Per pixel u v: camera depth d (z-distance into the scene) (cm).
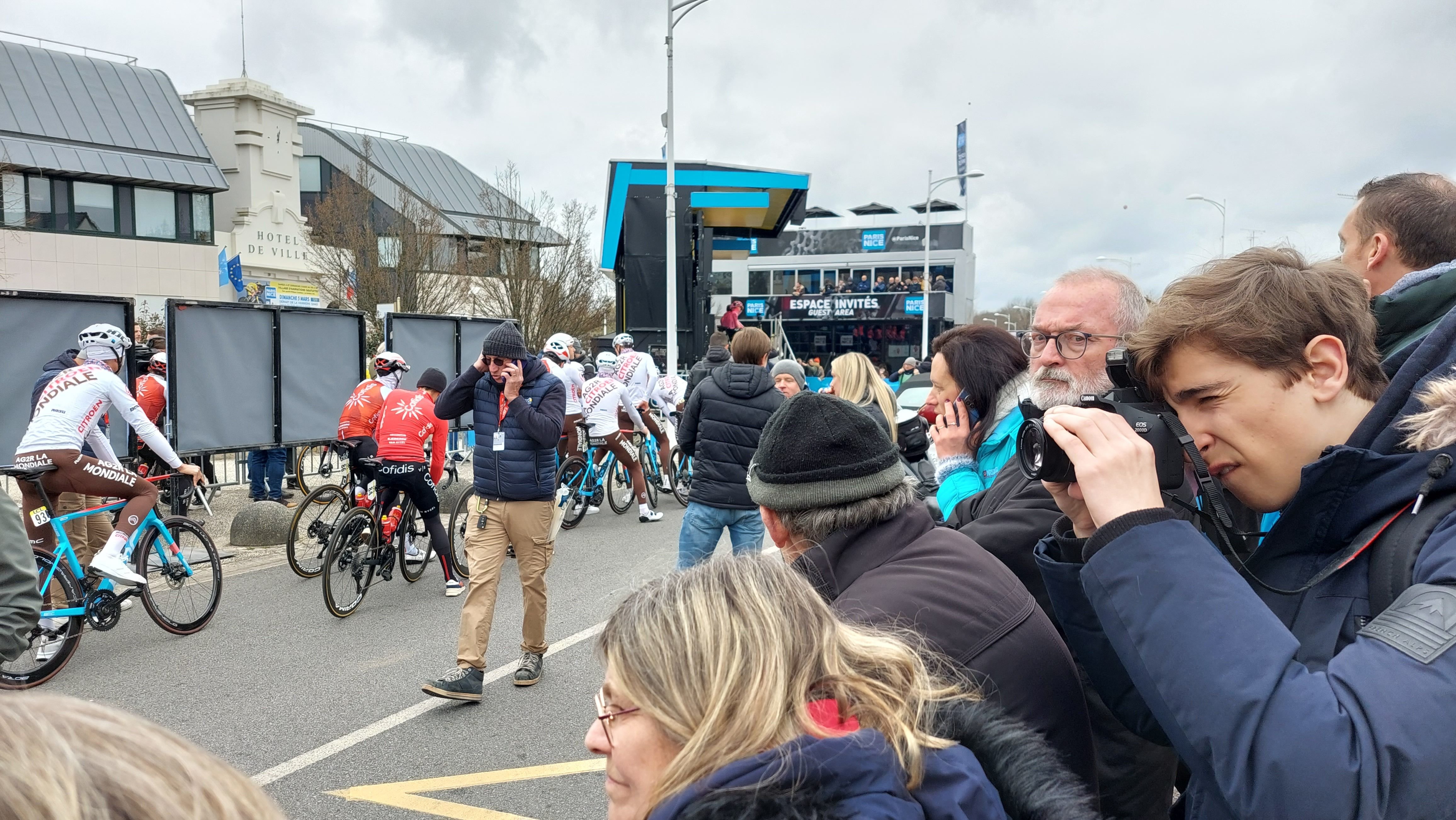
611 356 1000
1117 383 124
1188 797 123
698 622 92
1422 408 100
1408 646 86
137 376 827
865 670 97
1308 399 105
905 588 139
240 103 3659
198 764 56
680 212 1622
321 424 1047
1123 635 99
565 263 2620
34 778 49
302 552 700
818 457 149
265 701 435
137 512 504
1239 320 104
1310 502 104
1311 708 85
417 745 384
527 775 356
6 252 2792
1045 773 103
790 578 100
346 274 2575
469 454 1397
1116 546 100
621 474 982
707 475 466
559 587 653
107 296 795
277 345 979
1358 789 81
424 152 5106
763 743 86
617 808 95
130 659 496
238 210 3622
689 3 1459
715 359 1009
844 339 4475
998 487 209
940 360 272
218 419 926
